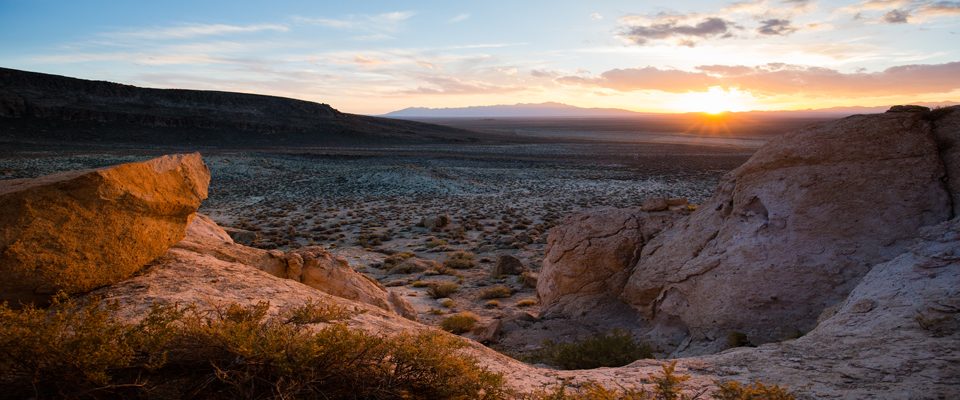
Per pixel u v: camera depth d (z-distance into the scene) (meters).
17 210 4.41
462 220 42.66
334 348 3.25
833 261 8.90
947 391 4.12
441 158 115.69
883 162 9.53
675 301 10.47
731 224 10.48
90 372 2.73
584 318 12.06
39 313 3.05
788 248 9.34
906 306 6.34
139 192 5.37
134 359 3.06
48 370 2.75
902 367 4.74
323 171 80.69
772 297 8.98
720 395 3.96
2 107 124.94
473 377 3.57
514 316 12.62
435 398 3.41
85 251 4.79
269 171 77.75
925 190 9.09
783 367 5.13
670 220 12.90
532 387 4.46
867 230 9.00
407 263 24.14
